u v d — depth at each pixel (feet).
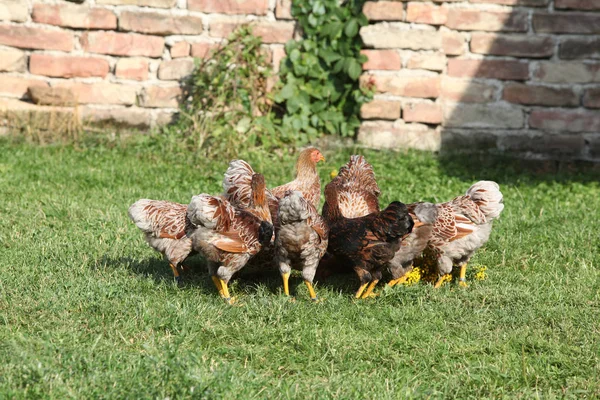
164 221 20.88
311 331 18.19
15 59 39.01
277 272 23.82
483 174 37.60
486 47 40.27
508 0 39.96
